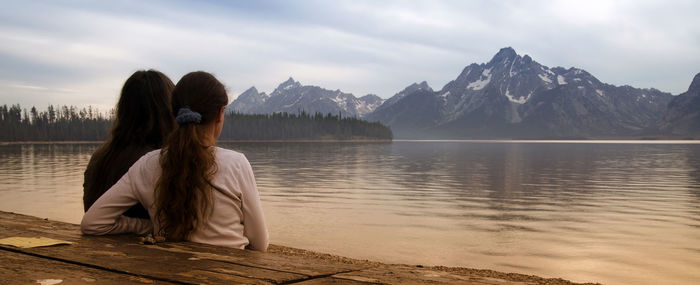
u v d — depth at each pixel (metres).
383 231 16.56
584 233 16.77
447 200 26.27
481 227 17.73
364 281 1.65
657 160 76.56
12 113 195.38
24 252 1.96
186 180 2.08
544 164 65.44
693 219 20.06
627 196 28.95
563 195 29.38
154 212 2.27
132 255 1.92
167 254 1.95
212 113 2.21
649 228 17.94
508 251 13.86
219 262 1.84
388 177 41.88
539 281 7.99
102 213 2.31
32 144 171.75
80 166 52.09
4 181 34.00
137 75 2.56
